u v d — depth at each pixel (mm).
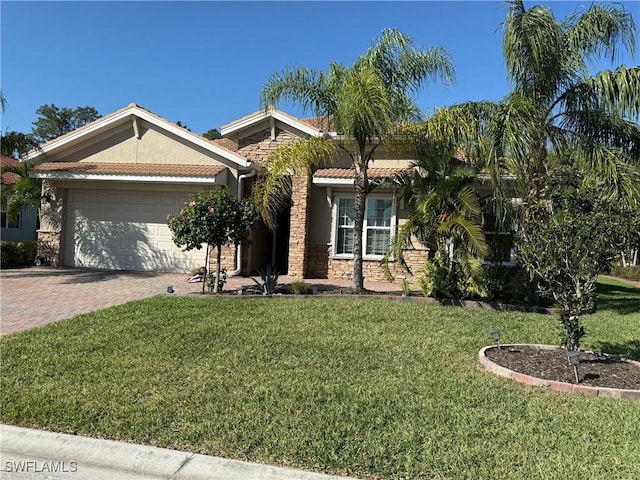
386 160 15648
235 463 3703
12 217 17625
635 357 7062
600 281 21922
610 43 11203
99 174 15219
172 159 16141
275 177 11672
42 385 5148
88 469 3709
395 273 15219
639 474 3533
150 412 4492
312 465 3664
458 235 10695
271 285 11391
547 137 11211
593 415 4629
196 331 7555
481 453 3805
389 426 4277
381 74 11195
